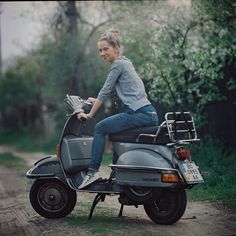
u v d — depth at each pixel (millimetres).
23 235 7016
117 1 17062
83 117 7309
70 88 21953
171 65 12961
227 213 7953
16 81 43812
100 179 7289
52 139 30516
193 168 7039
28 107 44812
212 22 12750
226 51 12219
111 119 7145
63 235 6746
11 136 44625
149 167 6871
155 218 7141
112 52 7367
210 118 14312
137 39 13812
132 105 7121
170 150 6988
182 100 13531
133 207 8625
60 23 22062
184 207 7031
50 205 7727
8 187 12734
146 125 7168
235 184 9930
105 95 7246
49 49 22547
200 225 7105
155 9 13328
